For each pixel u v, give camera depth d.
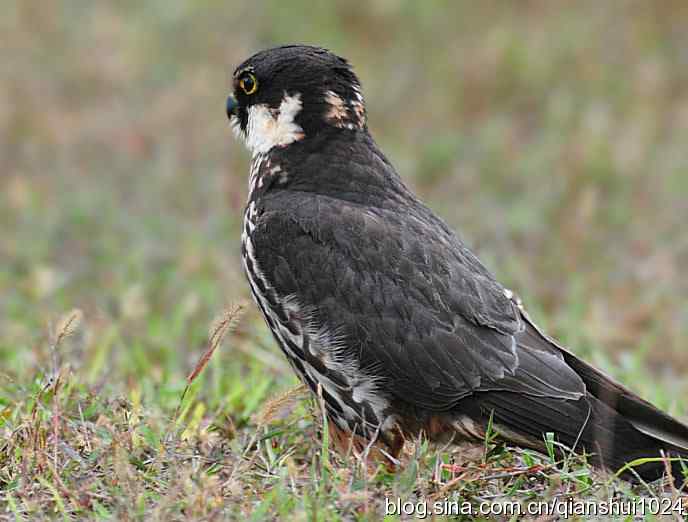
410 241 9.84
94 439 9.18
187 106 22.09
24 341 13.46
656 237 17.78
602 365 12.66
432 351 9.58
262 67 10.74
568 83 23.19
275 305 9.96
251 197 10.69
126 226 17.59
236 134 11.20
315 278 9.79
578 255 16.73
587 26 24.95
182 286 15.48
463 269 9.82
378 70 23.80
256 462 9.37
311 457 9.62
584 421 9.28
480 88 23.03
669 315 15.05
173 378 12.19
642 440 9.20
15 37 24.72
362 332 9.66
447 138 20.98
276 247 9.95
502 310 9.73
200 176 19.34
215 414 10.73
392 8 25.44
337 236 9.83
